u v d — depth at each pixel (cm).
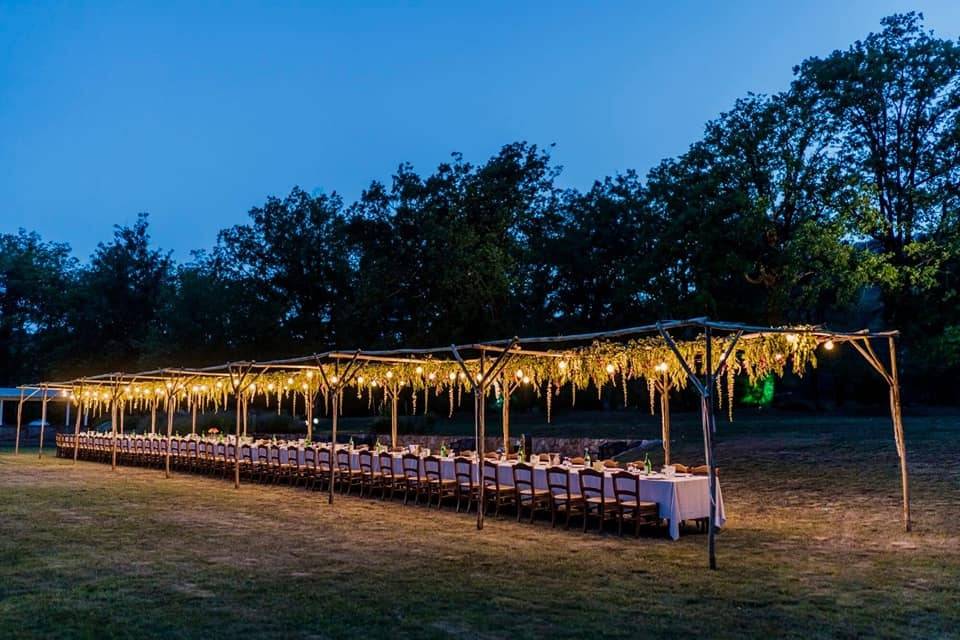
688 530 1046
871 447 1703
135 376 2080
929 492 1254
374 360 1591
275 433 2812
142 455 2288
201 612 639
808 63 2277
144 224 5009
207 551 909
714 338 1127
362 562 841
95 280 4816
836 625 595
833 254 2069
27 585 737
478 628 593
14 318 4984
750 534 999
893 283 2078
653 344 1223
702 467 1112
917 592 694
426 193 3083
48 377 4853
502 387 1570
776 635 571
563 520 1138
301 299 3731
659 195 2614
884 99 2209
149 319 4903
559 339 1043
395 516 1202
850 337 1021
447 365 1516
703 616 623
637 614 629
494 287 2906
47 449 3177
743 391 3145
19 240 5294
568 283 3625
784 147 2184
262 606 657
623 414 3294
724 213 2198
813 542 940
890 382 1028
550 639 565
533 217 3334
